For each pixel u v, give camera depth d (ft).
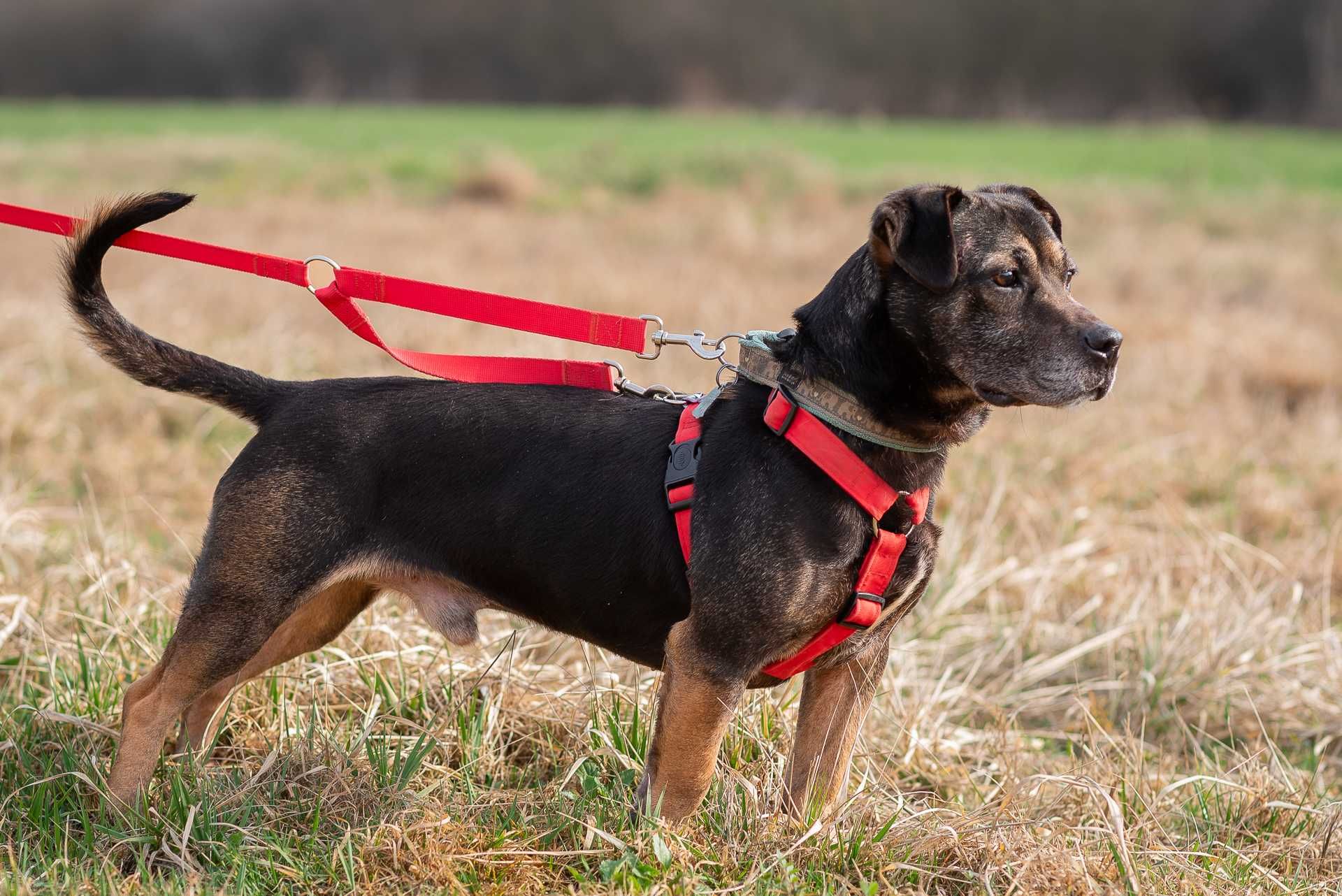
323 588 12.39
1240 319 38.50
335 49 232.73
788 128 141.59
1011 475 23.77
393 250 50.70
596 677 15.44
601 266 47.21
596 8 229.66
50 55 229.86
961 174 82.94
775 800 12.80
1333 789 15.01
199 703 13.66
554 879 11.67
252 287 40.32
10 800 12.57
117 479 22.77
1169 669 17.25
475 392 12.65
